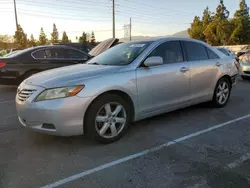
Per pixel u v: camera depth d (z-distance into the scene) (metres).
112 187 2.47
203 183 2.51
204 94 4.85
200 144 3.45
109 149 3.33
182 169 2.79
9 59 7.12
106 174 2.71
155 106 3.99
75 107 3.13
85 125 3.30
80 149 3.33
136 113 3.77
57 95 3.10
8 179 2.62
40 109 3.11
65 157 3.11
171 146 3.40
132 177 2.64
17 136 3.79
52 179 2.62
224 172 2.71
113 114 3.50
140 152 3.22
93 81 3.28
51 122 3.10
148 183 2.53
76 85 3.15
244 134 3.80
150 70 3.85
